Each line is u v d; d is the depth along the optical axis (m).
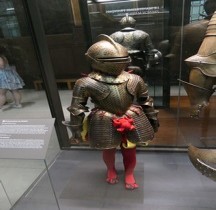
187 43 1.84
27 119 1.23
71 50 2.07
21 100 2.10
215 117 2.05
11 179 1.70
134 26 1.95
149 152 2.00
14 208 1.58
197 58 1.37
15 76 2.05
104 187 1.68
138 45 1.86
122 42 1.84
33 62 2.01
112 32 2.03
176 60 2.09
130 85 1.35
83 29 2.03
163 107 2.33
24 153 1.12
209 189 1.58
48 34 2.00
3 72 2.00
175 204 1.48
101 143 1.35
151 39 2.04
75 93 1.35
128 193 1.60
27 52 1.97
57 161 2.03
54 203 1.57
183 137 2.05
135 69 1.81
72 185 1.73
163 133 2.11
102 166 1.92
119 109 1.34
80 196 1.62
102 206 1.52
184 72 1.89
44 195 1.63
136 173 1.78
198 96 1.42
